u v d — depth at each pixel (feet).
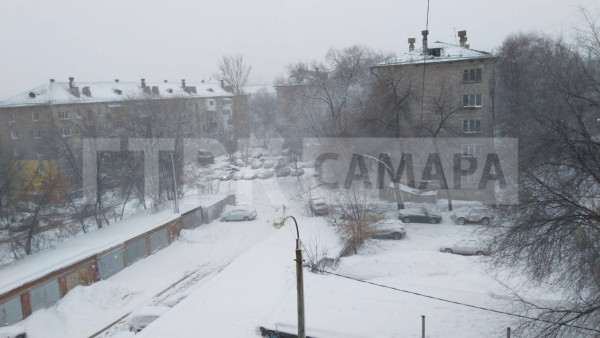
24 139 158.81
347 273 66.23
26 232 90.12
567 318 38.65
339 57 147.33
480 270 60.23
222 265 83.97
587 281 37.04
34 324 62.69
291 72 157.58
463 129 108.17
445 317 46.44
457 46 114.21
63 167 127.44
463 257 65.62
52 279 68.08
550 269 37.96
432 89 109.19
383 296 52.13
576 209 36.81
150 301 69.62
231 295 54.39
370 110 104.73
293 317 46.96
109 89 182.29
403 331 43.88
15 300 62.80
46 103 154.92
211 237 98.89
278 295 53.93
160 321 48.42
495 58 105.50
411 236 87.51
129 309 67.51
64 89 165.89
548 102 41.81
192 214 106.01
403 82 105.09
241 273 61.72
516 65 129.29
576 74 40.14
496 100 117.29
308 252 71.82
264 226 104.73
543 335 37.37
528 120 45.03
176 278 78.48
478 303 49.37
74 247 78.69
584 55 45.01
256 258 68.90
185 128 145.07
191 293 61.11
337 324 45.47
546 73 47.91
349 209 88.02
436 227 92.38
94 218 107.55
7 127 158.81
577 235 36.94
